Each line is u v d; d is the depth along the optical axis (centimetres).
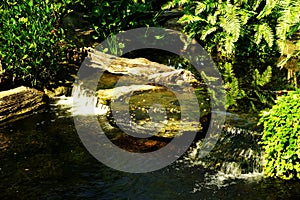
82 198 514
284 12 886
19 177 555
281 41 925
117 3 1050
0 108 706
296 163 538
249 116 670
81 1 1038
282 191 526
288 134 534
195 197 518
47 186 537
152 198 517
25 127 693
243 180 553
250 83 841
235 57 1023
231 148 601
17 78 805
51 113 743
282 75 886
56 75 859
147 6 1116
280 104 562
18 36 773
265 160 568
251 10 1021
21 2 796
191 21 1049
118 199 514
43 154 611
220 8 985
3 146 632
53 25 883
